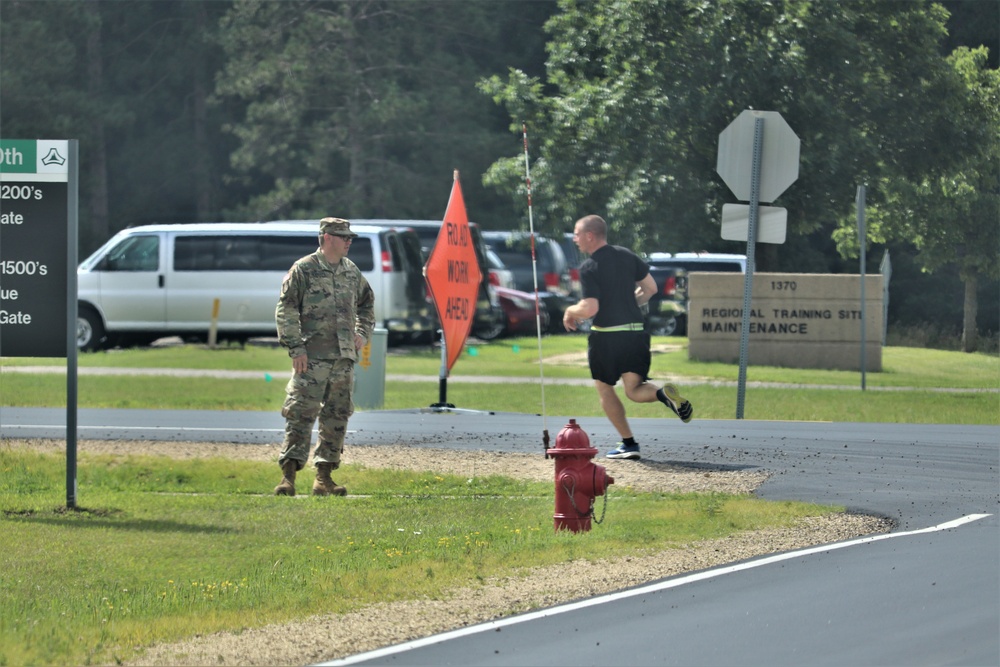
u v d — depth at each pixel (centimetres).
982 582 2573
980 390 7112
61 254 3494
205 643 2202
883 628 2253
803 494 3638
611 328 4141
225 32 18175
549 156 10656
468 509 3497
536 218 10644
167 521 3334
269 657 2128
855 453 4441
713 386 7031
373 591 2552
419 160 17725
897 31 10181
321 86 17425
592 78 10731
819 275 8675
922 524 3206
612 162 10431
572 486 3166
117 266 11381
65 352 3506
